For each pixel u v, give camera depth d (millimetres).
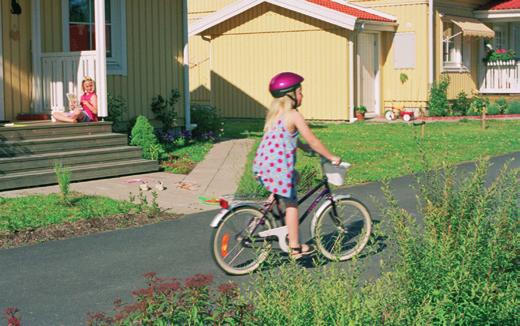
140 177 13883
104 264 8148
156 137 16656
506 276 5367
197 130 19766
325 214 8047
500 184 6176
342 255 8008
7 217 9930
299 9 25828
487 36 28469
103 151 13953
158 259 8344
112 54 17109
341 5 27516
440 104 26219
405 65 26688
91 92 14750
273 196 7770
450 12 27656
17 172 12641
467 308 5062
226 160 16078
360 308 4566
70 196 11602
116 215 10391
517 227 5691
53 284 7434
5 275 7758
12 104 15195
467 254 5262
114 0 17094
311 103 26359
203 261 8250
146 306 4520
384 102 27312
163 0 18203
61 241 9156
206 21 27906
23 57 15445
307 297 4727
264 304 4699
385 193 6348
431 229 5719
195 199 11820
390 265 5973
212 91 28688
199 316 4547
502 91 29609
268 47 27250
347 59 25516
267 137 7566
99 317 4867
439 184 6629
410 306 4914
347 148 17938
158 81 18109
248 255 7719
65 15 16141
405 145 18469
